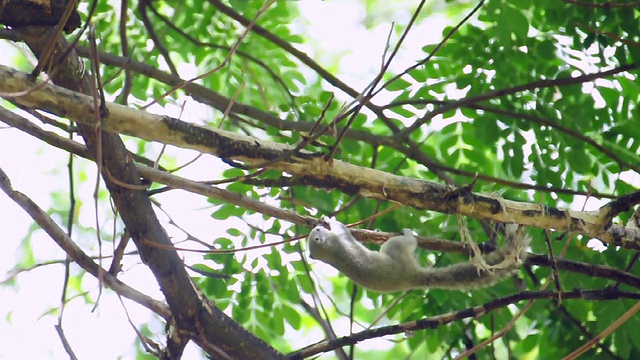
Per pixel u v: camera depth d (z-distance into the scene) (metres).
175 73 11.94
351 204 11.05
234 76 14.04
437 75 12.19
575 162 11.77
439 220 11.77
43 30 7.20
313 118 12.27
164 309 8.59
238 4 13.22
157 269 8.23
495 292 11.45
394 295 11.82
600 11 11.70
